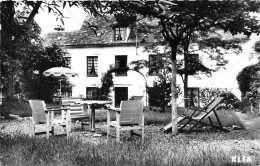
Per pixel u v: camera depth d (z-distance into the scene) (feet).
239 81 75.41
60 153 17.71
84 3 15.06
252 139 27.89
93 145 19.39
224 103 74.95
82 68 96.78
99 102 32.58
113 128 35.29
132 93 90.74
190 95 81.20
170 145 22.70
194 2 25.04
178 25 32.09
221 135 30.32
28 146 19.03
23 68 71.05
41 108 27.43
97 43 93.91
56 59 75.00
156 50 58.90
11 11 19.53
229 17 26.00
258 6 27.61
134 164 15.58
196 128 35.50
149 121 40.09
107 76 78.69
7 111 48.85
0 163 15.43
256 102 59.52
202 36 51.06
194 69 55.21
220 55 59.06
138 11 27.50
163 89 55.26
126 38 92.02
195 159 16.46
